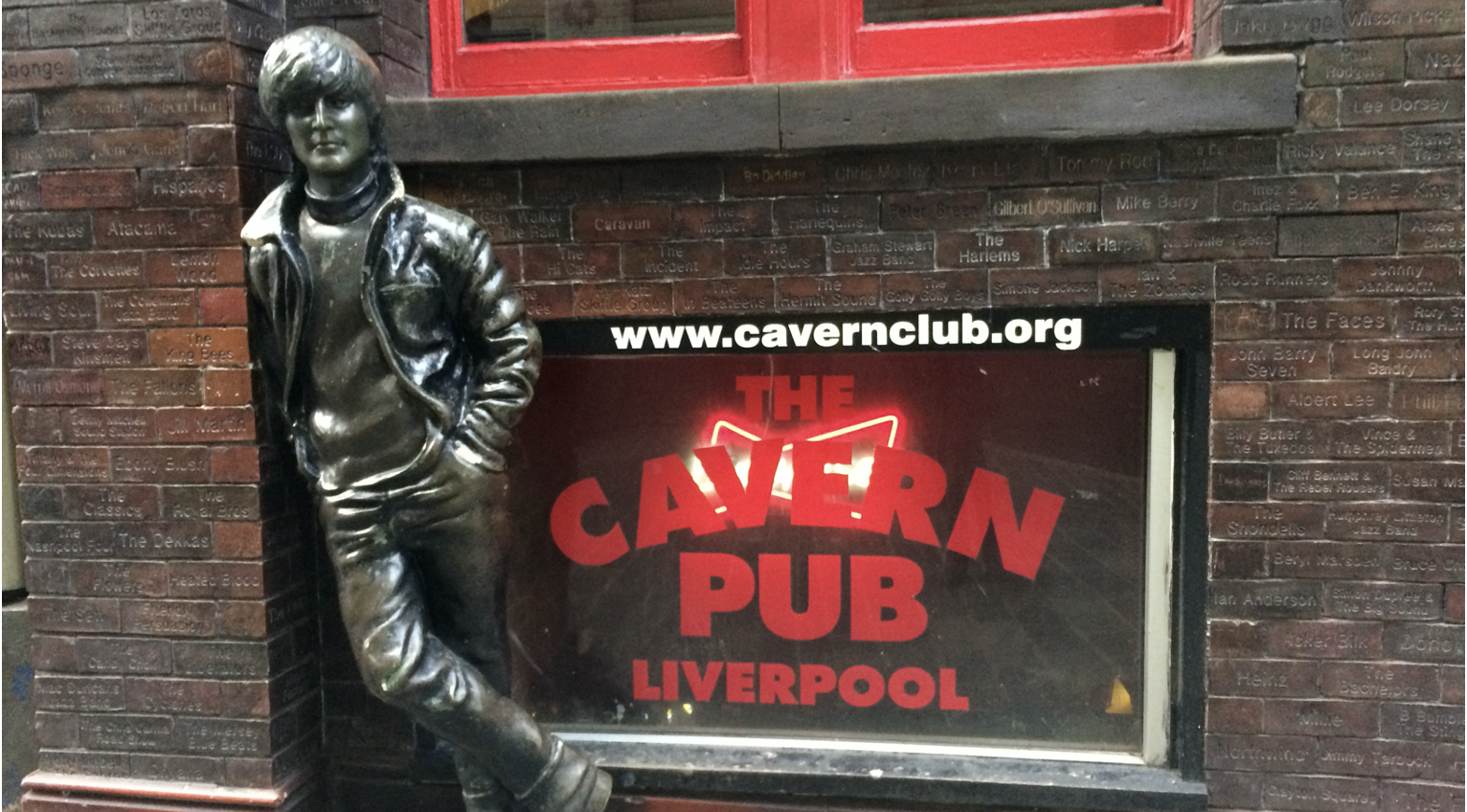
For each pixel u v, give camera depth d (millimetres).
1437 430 2592
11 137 2803
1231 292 2639
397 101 2766
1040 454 2918
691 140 2699
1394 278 2572
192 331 2811
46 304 2854
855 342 2814
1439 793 2676
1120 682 2959
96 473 2893
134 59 2723
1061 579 2955
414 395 2387
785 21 2916
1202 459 2729
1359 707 2697
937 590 3012
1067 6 2898
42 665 2980
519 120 2736
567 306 2869
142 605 2914
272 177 2908
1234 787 2775
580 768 2596
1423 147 2523
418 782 3109
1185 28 2818
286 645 2979
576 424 3078
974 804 2902
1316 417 2641
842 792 2918
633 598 3129
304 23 2891
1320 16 2520
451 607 2600
